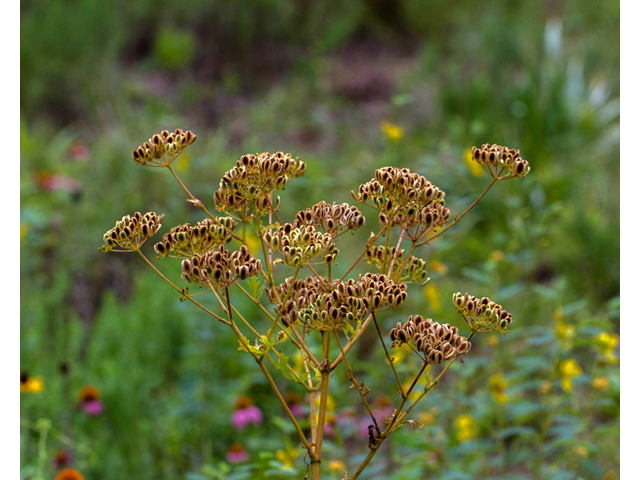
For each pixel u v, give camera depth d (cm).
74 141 565
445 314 256
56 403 257
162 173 457
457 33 930
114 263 403
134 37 802
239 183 115
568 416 261
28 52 622
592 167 542
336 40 853
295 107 720
